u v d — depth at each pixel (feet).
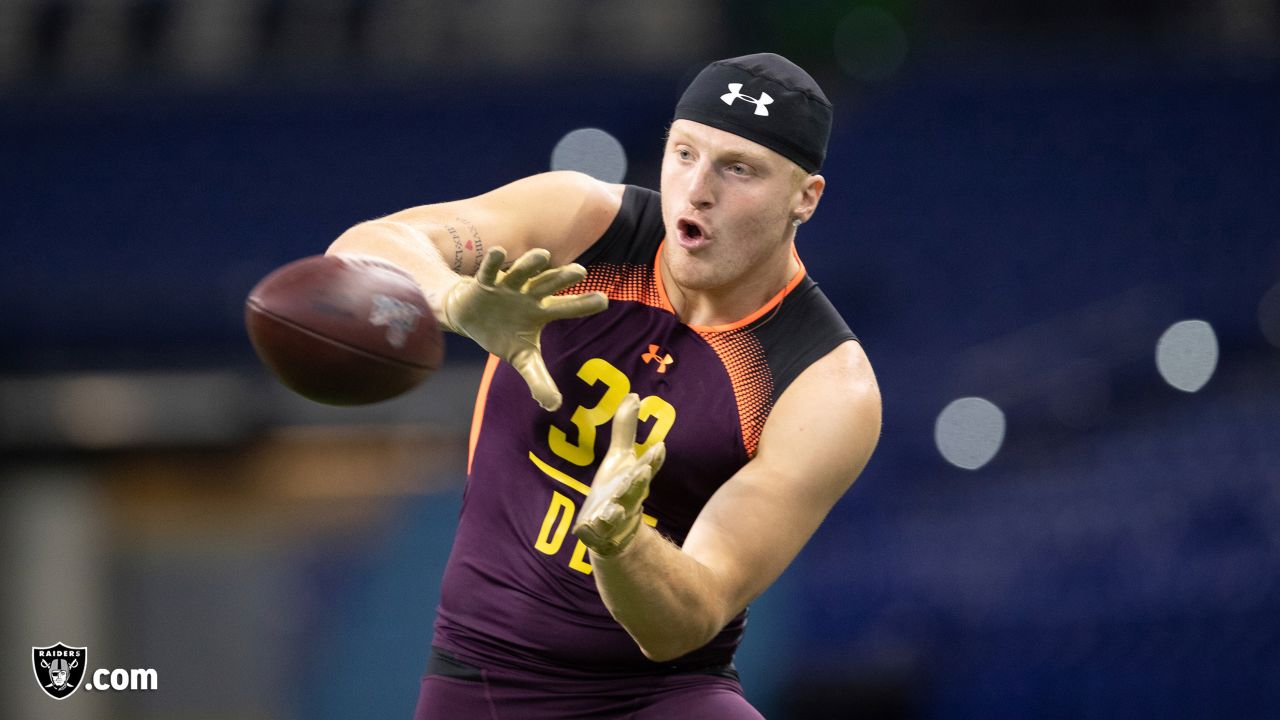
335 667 128.47
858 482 144.25
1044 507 126.11
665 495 33.35
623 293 33.76
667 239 32.76
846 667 110.83
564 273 26.81
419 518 131.85
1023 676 102.94
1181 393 147.64
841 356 33.32
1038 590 108.78
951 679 107.34
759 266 32.94
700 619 28.48
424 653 126.11
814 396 32.45
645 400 33.06
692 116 31.83
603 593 27.37
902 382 162.09
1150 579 102.27
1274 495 105.70
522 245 33.04
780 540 31.09
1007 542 119.14
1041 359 161.17
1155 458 127.44
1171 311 163.32
